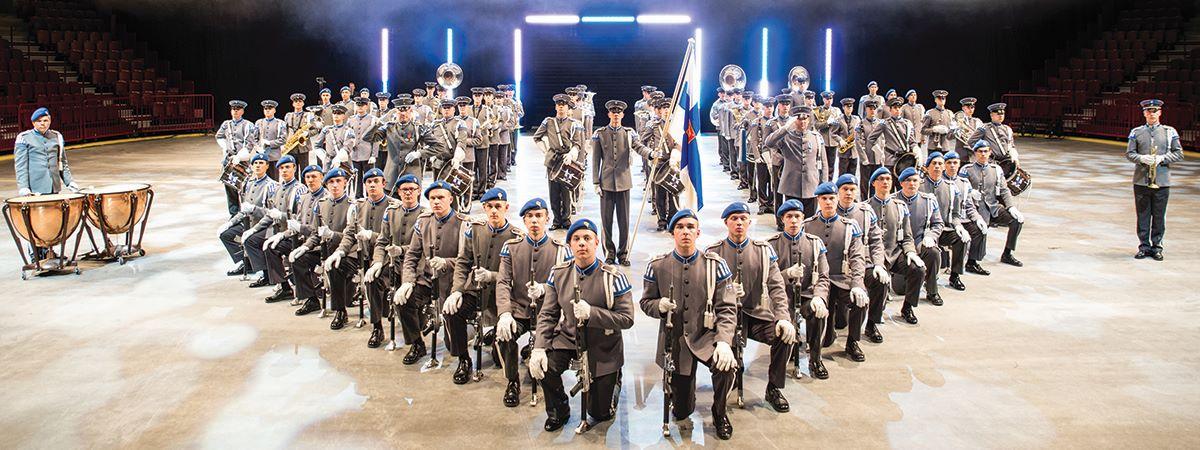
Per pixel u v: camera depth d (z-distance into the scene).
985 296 8.33
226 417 5.44
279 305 8.05
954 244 8.51
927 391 5.86
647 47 30.83
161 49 29.94
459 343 6.06
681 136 7.85
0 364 6.37
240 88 30.48
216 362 6.46
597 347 5.23
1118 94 26.16
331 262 7.14
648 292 5.30
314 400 5.73
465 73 31.03
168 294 8.41
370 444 5.06
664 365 5.16
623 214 10.08
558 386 5.25
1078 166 19.70
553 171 12.07
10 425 5.30
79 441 5.09
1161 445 5.00
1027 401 5.68
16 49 26.11
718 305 5.19
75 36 28.16
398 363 6.49
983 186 10.35
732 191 15.99
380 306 6.82
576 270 5.23
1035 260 9.89
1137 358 6.51
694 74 7.75
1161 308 7.88
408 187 6.87
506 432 5.25
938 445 5.02
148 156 22.23
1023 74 30.03
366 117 14.29
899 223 7.40
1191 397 5.73
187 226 12.12
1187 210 13.38
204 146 25.47
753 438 5.14
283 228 8.30
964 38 29.92
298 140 13.66
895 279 7.52
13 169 19.03
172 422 5.36
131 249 10.12
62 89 25.30
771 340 5.53
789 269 6.02
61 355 6.58
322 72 30.72
